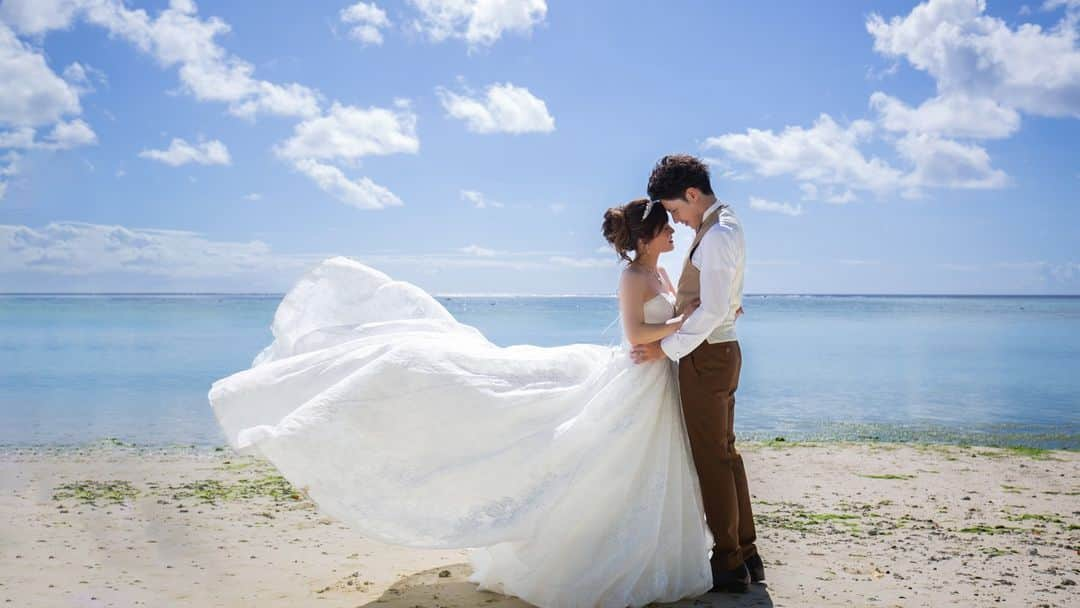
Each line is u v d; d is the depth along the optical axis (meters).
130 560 4.93
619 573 4.04
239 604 4.12
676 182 4.39
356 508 3.78
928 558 5.15
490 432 4.04
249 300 132.62
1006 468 8.61
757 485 7.67
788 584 4.59
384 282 4.79
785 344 31.62
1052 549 5.39
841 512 6.54
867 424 12.49
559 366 4.41
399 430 3.93
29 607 3.98
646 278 4.39
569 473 4.04
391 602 4.18
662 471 4.21
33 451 9.52
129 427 11.38
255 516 6.23
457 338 4.53
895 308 106.00
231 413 4.11
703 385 4.32
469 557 4.86
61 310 68.56
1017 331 42.50
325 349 4.38
